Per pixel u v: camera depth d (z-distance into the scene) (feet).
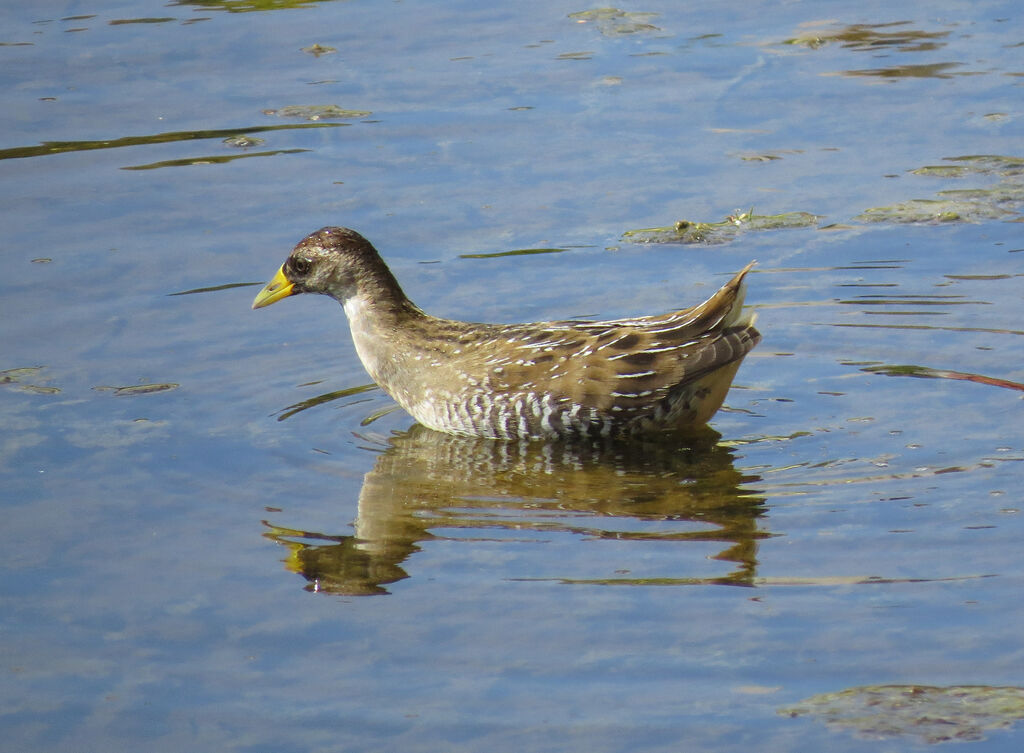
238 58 62.95
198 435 38.96
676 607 29.91
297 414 40.70
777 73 61.05
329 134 56.65
